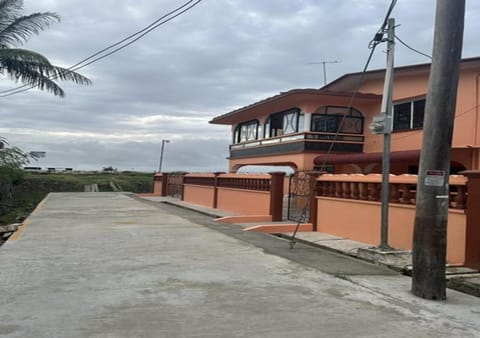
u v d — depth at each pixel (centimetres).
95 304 507
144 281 613
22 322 445
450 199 781
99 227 1198
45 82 1881
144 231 1128
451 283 639
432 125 561
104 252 826
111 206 1970
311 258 833
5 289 562
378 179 952
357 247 931
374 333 436
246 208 1697
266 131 2525
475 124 1569
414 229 579
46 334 415
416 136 1812
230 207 1852
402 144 1878
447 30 558
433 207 560
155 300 527
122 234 1069
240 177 1752
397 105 1936
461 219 757
